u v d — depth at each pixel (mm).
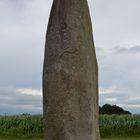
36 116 37719
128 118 37719
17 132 35594
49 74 10461
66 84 10312
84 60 10422
